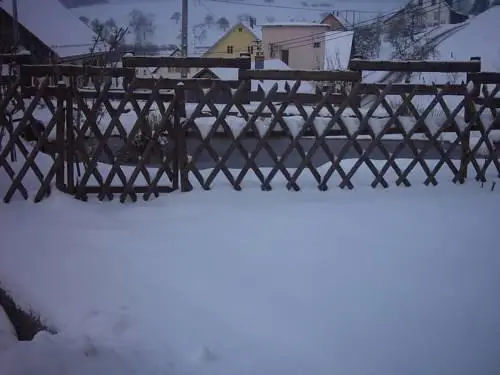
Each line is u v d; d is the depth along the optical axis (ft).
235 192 21.84
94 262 15.39
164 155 22.26
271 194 21.72
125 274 14.64
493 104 23.21
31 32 99.91
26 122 20.54
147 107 21.04
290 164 29.76
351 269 15.10
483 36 110.32
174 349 11.23
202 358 10.85
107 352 10.94
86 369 10.29
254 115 21.53
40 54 99.91
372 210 20.10
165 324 12.16
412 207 20.52
